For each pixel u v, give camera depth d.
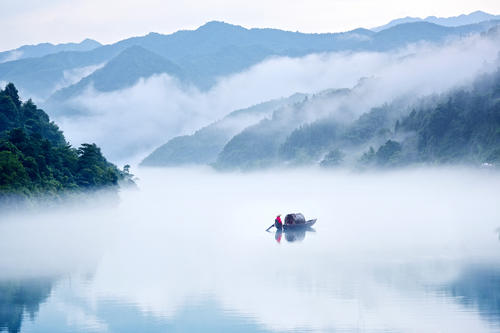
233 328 70.44
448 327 69.25
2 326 71.38
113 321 73.88
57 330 69.50
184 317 74.38
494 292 84.06
